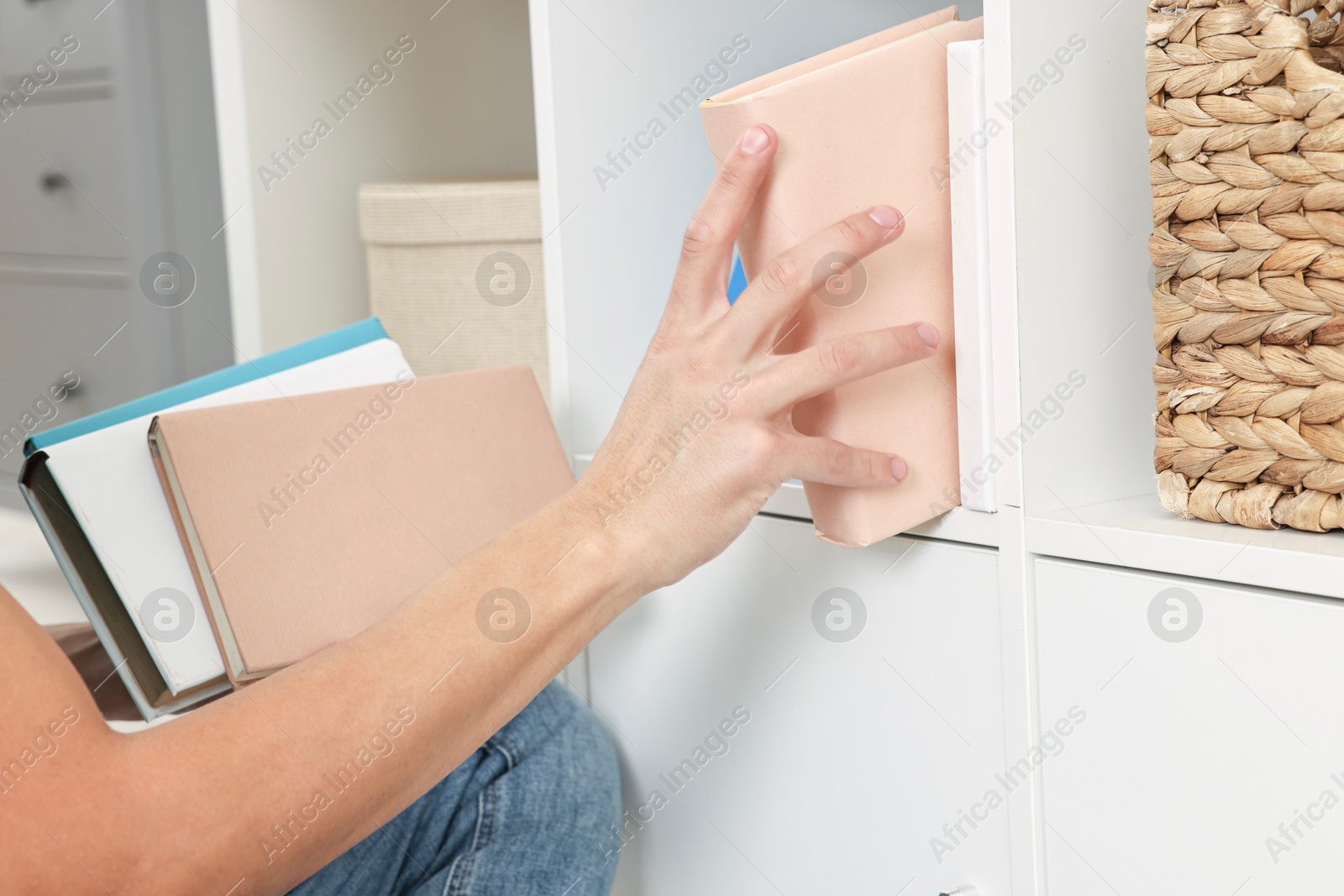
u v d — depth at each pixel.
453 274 1.02
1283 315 0.46
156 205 1.30
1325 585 0.43
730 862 0.73
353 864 0.66
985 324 0.53
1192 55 0.48
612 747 0.77
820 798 0.66
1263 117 0.46
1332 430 0.45
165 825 0.36
